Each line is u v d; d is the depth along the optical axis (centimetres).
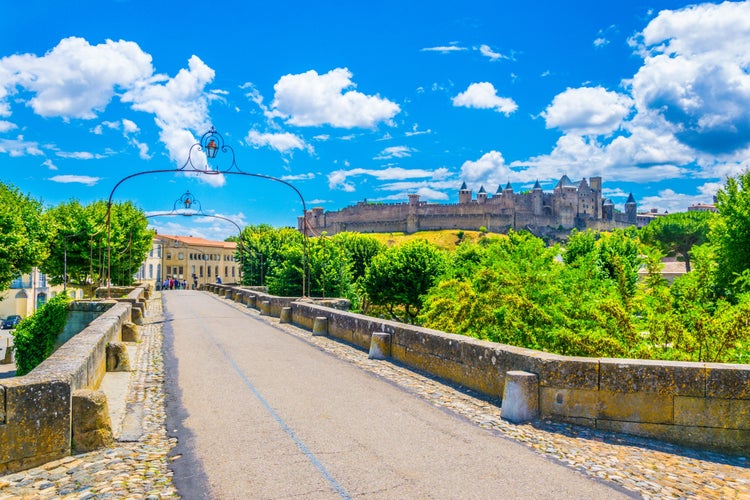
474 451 598
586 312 1309
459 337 960
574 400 699
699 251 1157
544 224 15325
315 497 474
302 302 2170
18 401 532
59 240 4347
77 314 2198
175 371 1074
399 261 3678
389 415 743
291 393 874
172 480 511
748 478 553
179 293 5200
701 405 643
